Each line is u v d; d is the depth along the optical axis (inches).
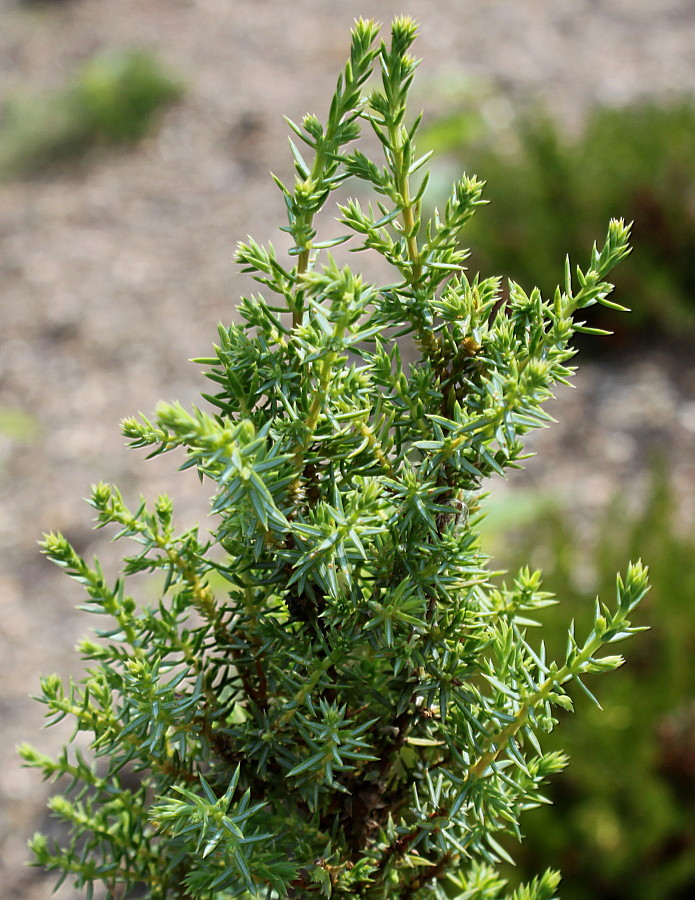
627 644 95.6
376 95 28.4
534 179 205.8
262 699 33.0
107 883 39.6
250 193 301.7
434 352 31.0
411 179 232.2
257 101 352.5
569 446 170.1
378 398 30.4
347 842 33.6
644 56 333.1
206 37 413.4
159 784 34.6
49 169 340.5
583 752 88.2
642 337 196.2
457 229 30.1
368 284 27.9
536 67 335.0
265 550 30.0
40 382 228.1
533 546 109.1
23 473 196.2
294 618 32.0
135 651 33.9
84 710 35.1
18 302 262.4
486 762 31.2
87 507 185.0
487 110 303.0
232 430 24.3
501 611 35.5
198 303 253.3
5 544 177.5
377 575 30.6
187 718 32.4
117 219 301.1
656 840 86.0
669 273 196.2
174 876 39.8
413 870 36.1
